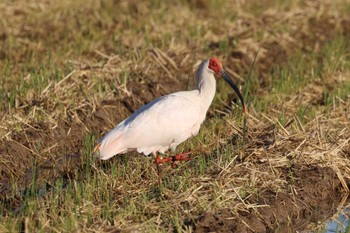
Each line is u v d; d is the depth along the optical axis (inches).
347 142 861.2
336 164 826.8
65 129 916.0
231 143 852.0
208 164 800.3
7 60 1087.6
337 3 1432.1
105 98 986.7
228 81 821.2
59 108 944.9
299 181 792.3
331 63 1125.7
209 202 727.7
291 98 1007.0
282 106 976.9
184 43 1200.2
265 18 1339.8
